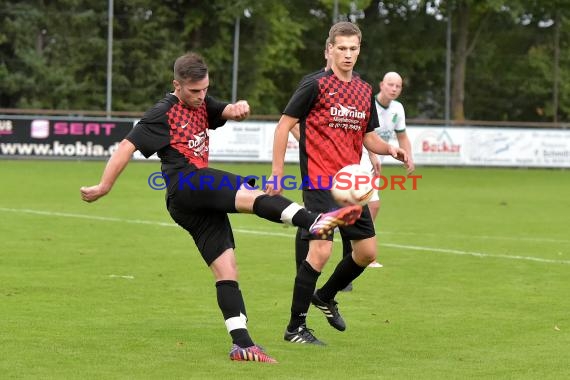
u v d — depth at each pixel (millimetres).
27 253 27906
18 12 87875
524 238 33438
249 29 94438
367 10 98938
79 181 54969
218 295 15570
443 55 96750
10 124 68938
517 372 14938
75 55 88812
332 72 17109
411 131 73312
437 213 42281
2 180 54656
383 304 21016
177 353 15969
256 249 29578
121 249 29062
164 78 89875
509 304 21062
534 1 96938
